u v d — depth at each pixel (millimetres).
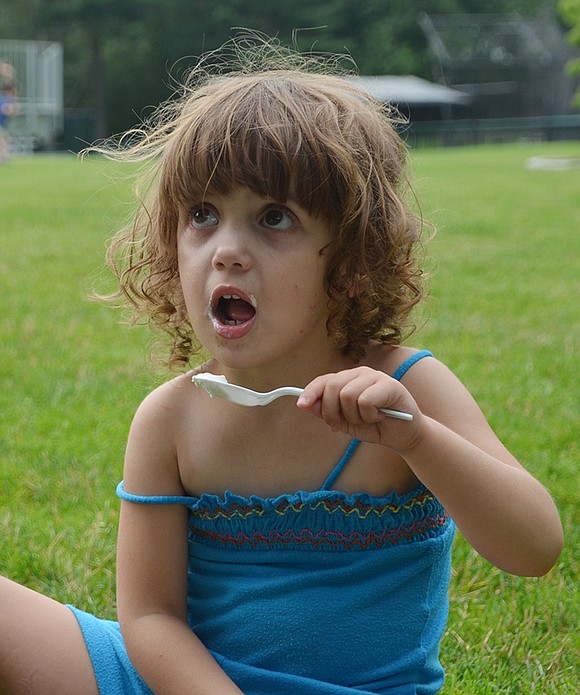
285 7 49750
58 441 3988
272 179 1768
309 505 1887
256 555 1927
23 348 5477
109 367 5090
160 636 1908
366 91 2084
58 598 2764
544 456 3789
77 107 52594
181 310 2107
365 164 1885
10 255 8766
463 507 1747
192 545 2004
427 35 49875
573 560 2988
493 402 4480
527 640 2539
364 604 1886
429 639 1949
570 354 5453
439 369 1968
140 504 1989
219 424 1952
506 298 7055
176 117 2115
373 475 1897
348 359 1979
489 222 11383
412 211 2137
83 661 1927
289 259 1790
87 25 50188
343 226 1822
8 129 35469
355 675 1889
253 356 1799
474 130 39469
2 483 3580
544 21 54281
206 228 1844
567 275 8070
